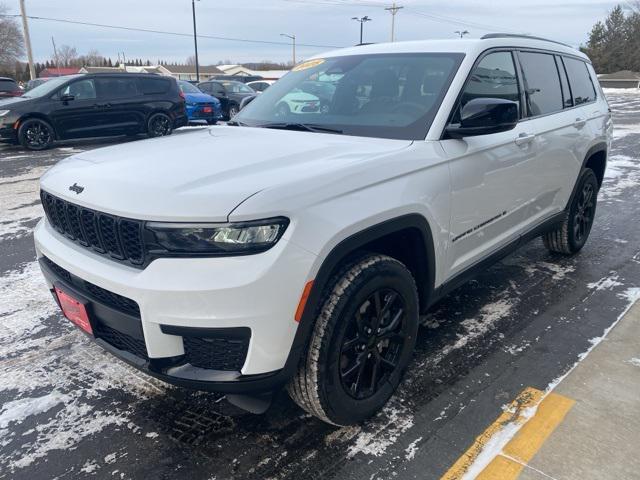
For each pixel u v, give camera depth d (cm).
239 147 261
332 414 234
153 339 203
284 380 212
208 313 193
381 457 236
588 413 262
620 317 366
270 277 194
